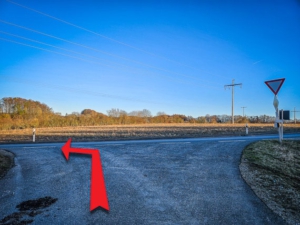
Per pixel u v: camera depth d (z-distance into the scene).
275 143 10.29
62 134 22.31
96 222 3.72
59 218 3.86
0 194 5.00
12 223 3.66
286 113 9.69
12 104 50.62
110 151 9.80
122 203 4.49
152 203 4.48
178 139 15.06
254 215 3.92
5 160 8.49
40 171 6.88
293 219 3.77
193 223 3.68
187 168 6.93
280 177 5.98
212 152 9.19
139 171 6.68
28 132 26.20
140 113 66.19
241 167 6.91
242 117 61.53
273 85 9.48
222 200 4.58
